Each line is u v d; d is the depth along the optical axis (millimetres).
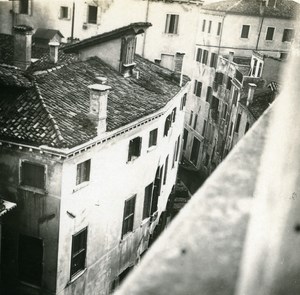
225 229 819
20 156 15117
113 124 16578
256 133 956
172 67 37812
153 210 22891
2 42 27047
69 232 15844
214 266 780
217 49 41094
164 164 24266
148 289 733
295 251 739
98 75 20766
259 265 759
